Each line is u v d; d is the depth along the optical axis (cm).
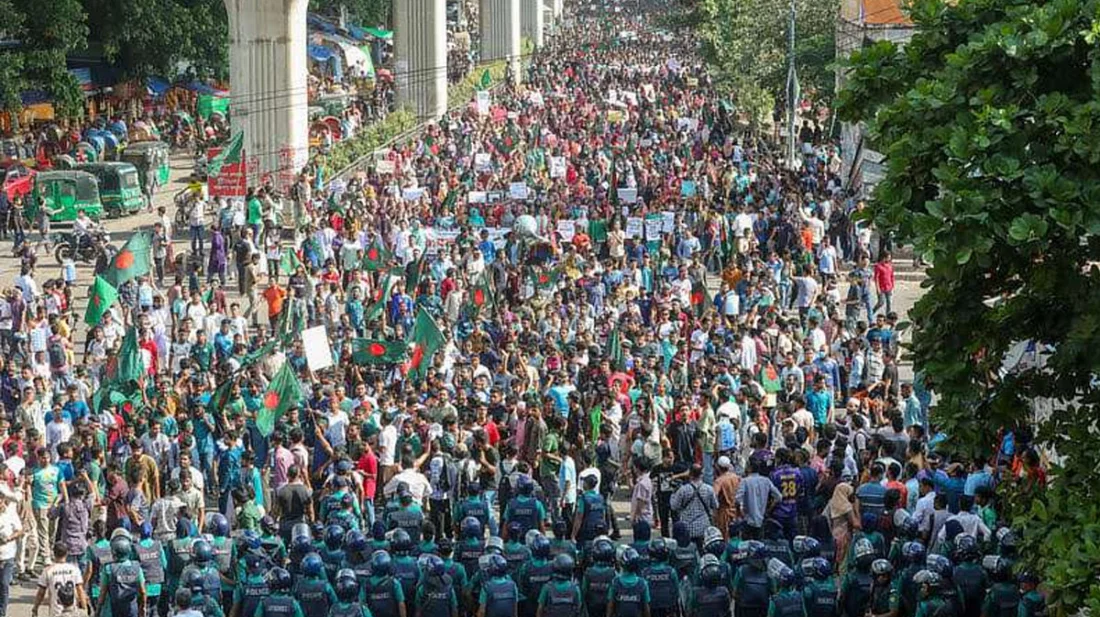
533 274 4050
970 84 1603
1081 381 1695
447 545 2189
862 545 2158
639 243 4325
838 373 3312
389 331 3553
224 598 2264
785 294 4225
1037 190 1506
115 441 2883
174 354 3425
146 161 6400
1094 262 1673
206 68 7956
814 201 5056
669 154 6400
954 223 1506
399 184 5497
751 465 2545
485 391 3017
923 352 1702
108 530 2561
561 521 2386
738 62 7444
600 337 3538
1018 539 1791
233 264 4906
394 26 8038
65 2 6756
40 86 6794
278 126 6294
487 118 7294
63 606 2311
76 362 4022
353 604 2027
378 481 2761
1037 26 1573
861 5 5519
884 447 2589
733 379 3067
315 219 4897
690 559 2217
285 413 2839
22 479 2636
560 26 17512
